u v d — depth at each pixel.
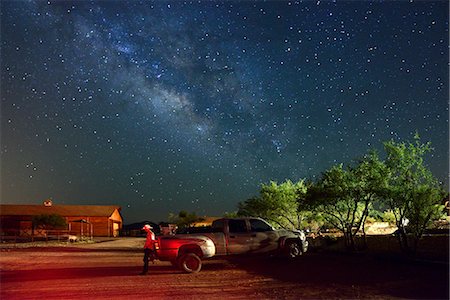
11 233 55.69
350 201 23.28
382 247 22.70
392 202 20.02
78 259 22.89
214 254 16.59
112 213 71.12
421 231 18.66
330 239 26.83
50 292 11.27
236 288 11.48
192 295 10.48
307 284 11.83
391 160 19.92
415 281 11.81
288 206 28.98
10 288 12.10
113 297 10.35
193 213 58.44
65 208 70.62
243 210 30.56
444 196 19.02
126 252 29.17
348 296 9.87
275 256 19.55
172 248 15.70
